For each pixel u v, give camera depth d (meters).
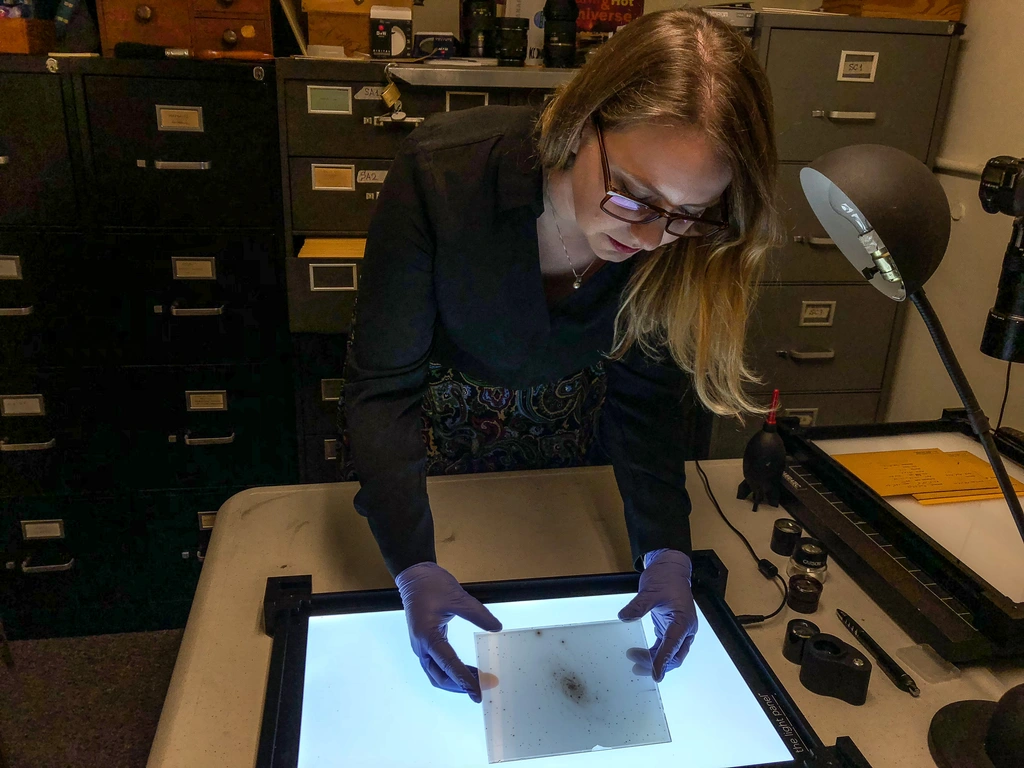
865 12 1.70
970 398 0.71
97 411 1.83
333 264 1.61
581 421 1.20
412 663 0.79
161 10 1.60
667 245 0.87
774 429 1.10
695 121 0.64
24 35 1.54
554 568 0.98
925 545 0.91
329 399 1.86
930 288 1.76
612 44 0.70
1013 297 0.78
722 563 0.93
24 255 1.68
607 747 0.70
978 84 1.63
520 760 0.69
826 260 1.81
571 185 0.77
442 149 0.82
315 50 1.67
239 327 1.81
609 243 0.76
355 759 0.68
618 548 1.02
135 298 1.75
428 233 0.83
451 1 1.97
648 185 0.67
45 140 1.61
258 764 0.66
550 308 0.94
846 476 1.05
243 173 1.68
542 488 1.15
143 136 1.63
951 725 0.73
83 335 1.76
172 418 1.86
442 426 1.16
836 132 1.71
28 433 1.82
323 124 1.63
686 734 0.72
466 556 0.99
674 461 1.00
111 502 1.91
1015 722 0.67
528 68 1.64
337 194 1.69
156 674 1.88
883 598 0.92
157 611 2.03
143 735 1.69
